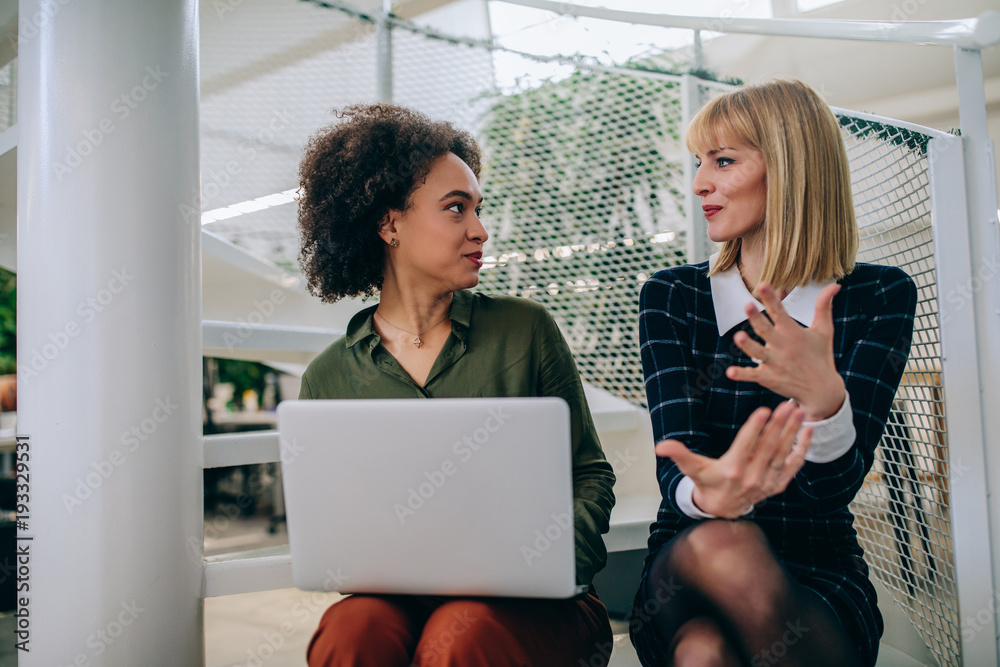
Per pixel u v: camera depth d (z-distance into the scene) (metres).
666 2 3.13
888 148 1.42
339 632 0.89
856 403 0.98
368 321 1.21
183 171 1.26
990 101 3.26
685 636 0.82
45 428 1.15
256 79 2.43
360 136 1.22
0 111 2.14
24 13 1.21
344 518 0.84
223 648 1.78
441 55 2.49
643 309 1.15
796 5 3.70
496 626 0.86
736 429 1.06
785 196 1.03
